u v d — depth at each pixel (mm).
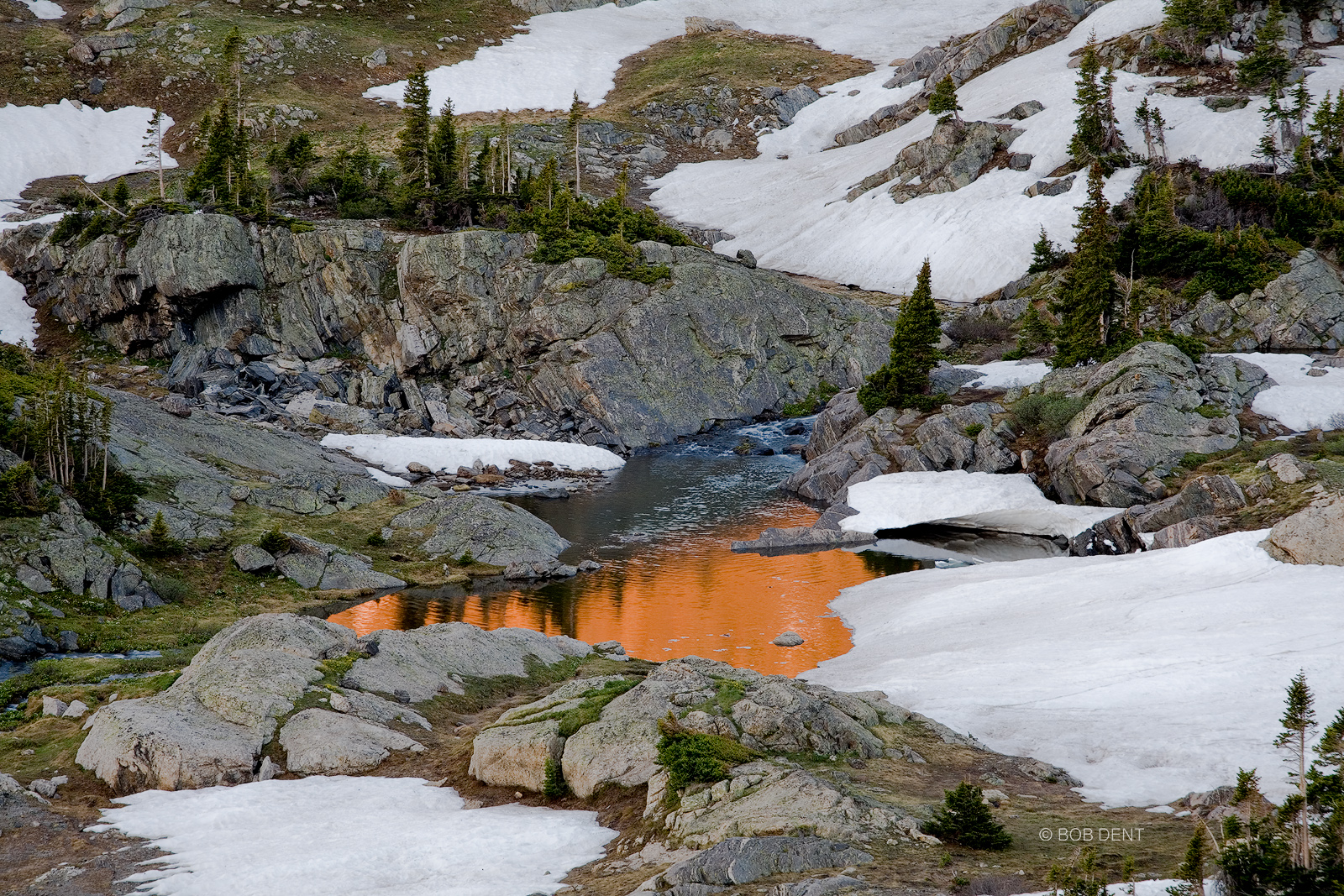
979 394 82812
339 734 31422
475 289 98188
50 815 26500
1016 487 67938
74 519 51156
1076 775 27125
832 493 75750
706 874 19500
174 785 28844
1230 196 102625
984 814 21125
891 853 20453
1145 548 55031
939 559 61219
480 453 83188
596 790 26391
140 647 44969
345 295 99562
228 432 71562
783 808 22281
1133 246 94438
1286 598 39844
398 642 39844
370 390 93438
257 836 24641
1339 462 56438
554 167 115188
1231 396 69250
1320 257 91062
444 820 25547
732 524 70500
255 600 52312
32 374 70938
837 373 105125
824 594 54719
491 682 39188
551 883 21219
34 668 41406
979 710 32719
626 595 54906
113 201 104562
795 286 107438
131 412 67125
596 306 97500
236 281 95312
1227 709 30422
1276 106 112062
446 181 112000
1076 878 18359
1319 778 18516
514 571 58469
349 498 67312
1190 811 23359
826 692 31062
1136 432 63750
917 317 80375
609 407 92938
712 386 98875
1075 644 39219
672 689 30062
